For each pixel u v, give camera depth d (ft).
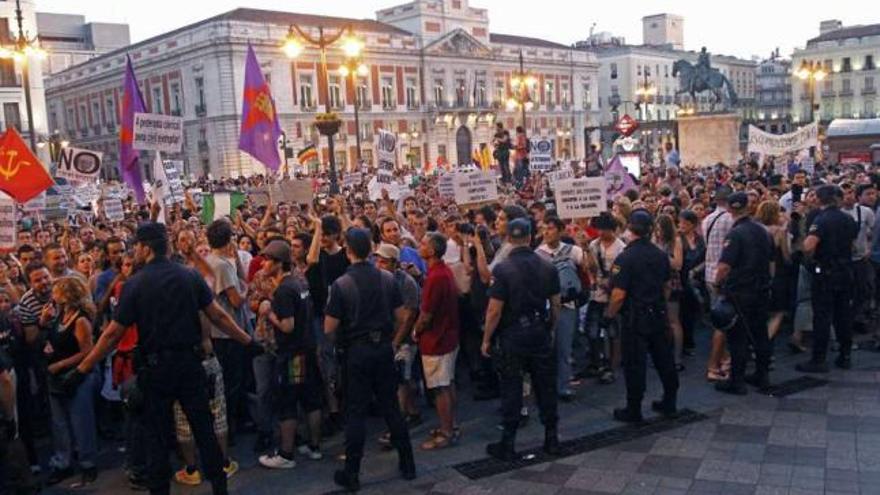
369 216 38.47
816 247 27.94
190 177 179.52
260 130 48.16
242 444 25.03
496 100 249.96
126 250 27.37
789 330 35.06
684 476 20.57
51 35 293.23
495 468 21.94
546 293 22.39
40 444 26.18
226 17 195.72
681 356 30.73
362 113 213.25
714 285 26.99
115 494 21.72
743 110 377.50
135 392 18.81
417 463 22.59
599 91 325.62
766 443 22.33
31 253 29.43
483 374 28.63
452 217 31.19
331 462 23.15
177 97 205.46
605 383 29.17
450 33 231.50
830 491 19.15
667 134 202.69
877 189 35.19
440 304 23.04
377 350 20.92
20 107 179.52
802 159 71.41
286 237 31.27
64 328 21.70
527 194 54.19
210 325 21.95
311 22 207.21
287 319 22.04
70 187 59.72
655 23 391.65
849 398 25.57
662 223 29.25
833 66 331.16
